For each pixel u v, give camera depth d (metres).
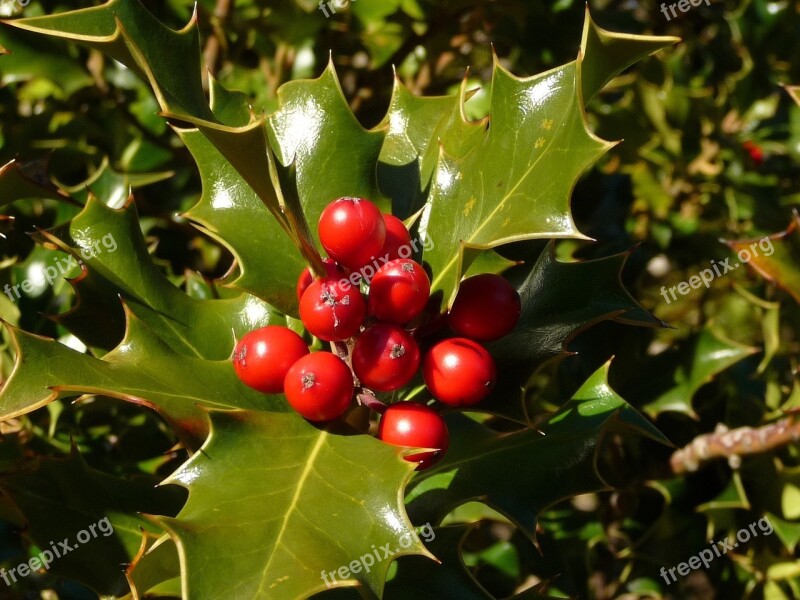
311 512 0.15
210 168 0.18
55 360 0.17
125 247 0.20
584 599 0.27
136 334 0.18
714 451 0.27
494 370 0.16
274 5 0.31
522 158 0.16
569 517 0.28
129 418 0.27
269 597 0.14
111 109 0.31
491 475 0.20
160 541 0.17
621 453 0.29
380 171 0.20
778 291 0.28
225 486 0.15
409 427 0.16
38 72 0.30
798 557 0.29
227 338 0.20
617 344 0.29
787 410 0.25
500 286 0.17
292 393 0.16
